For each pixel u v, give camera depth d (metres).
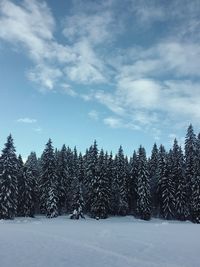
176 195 80.25
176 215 81.25
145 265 19.73
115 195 83.62
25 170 72.88
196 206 75.75
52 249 24.11
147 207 79.56
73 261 19.98
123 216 82.81
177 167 82.69
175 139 93.44
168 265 20.25
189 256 23.94
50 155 78.06
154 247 27.66
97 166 78.12
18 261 19.34
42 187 77.50
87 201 78.38
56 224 54.00
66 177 82.38
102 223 61.53
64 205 81.50
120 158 87.88
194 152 88.88
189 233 42.66
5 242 26.91
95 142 82.56
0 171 64.31
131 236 35.94
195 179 77.19
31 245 25.70
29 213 71.50
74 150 101.31
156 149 101.56
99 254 22.69
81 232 38.44
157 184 83.88
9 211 63.91
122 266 19.09
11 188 64.44
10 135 67.19
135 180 87.12
